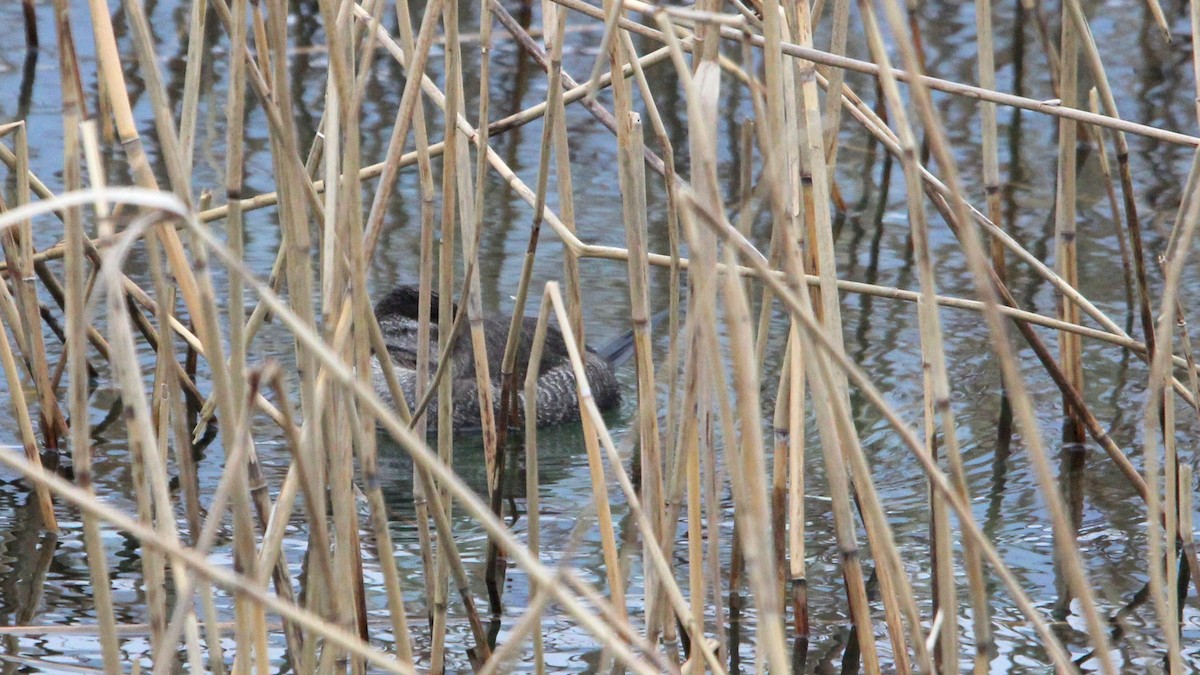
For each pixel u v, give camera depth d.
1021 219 15.86
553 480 11.21
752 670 7.89
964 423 11.77
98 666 7.54
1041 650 7.98
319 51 20.36
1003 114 19.00
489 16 7.09
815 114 6.24
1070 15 8.83
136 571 8.86
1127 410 11.72
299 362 5.84
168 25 20.83
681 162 17.25
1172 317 5.66
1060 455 11.04
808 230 7.05
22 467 3.93
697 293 4.63
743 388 4.48
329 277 5.98
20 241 9.91
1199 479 10.38
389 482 10.98
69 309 5.21
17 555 9.02
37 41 20.05
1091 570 9.05
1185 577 8.95
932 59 20.02
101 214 4.16
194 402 11.47
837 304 6.27
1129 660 7.87
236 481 5.38
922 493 10.44
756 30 7.53
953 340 13.43
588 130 18.44
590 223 15.59
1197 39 7.80
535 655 6.93
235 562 5.57
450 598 8.71
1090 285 14.10
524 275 8.16
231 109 5.43
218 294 13.52
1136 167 17.38
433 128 17.80
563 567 4.81
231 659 7.70
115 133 17.20
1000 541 9.59
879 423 11.81
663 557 6.12
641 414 6.57
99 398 11.81
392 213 15.94
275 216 15.45
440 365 7.34
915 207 5.09
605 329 13.87
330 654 6.13
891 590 6.45
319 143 7.88
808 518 10.04
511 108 18.81
